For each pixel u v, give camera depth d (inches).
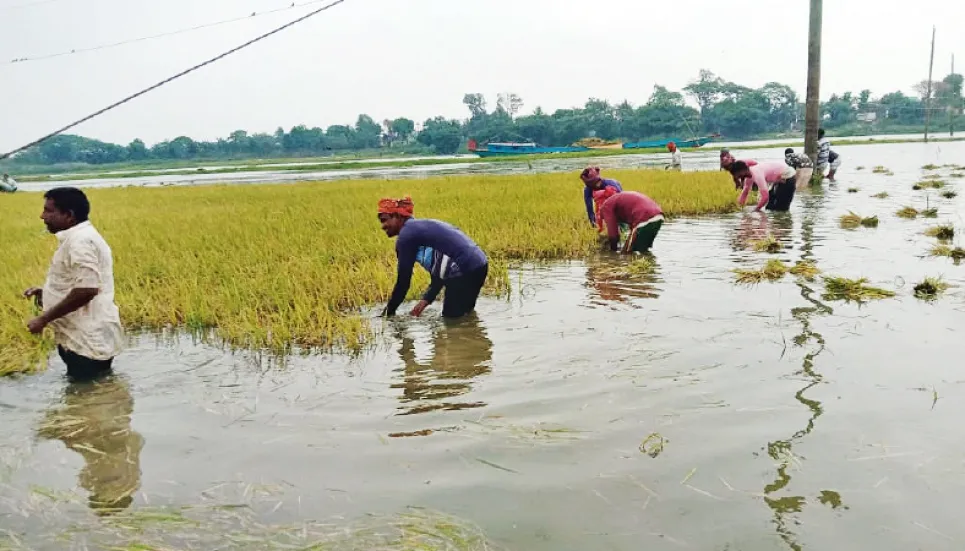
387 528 112.5
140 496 129.0
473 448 142.0
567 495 121.0
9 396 188.5
